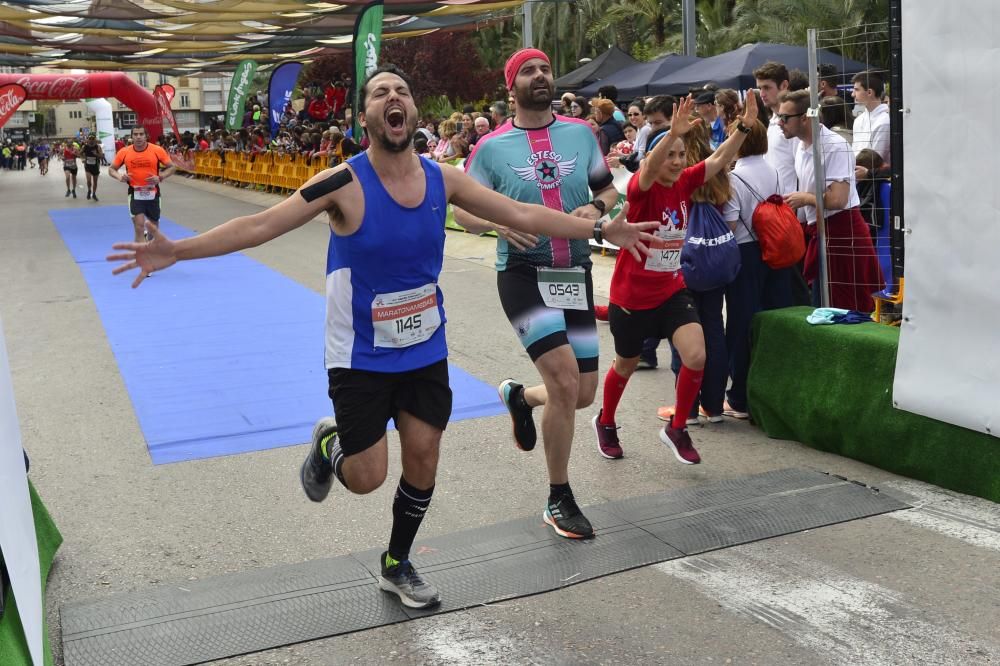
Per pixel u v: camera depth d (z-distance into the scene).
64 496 4.72
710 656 3.06
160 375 7.05
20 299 10.73
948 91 4.20
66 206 25.61
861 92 6.92
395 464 5.07
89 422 5.94
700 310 5.46
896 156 5.03
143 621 3.38
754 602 3.40
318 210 3.12
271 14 24.55
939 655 3.01
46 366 7.45
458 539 4.04
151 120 30.22
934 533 3.93
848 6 21.00
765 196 5.50
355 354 3.24
